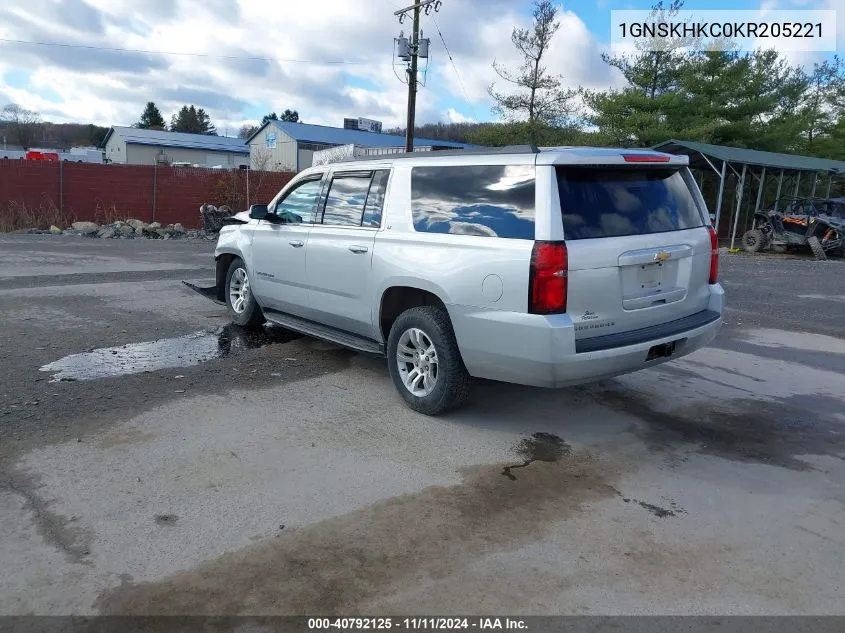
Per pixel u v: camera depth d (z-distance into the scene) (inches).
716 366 267.0
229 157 2185.0
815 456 179.2
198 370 236.5
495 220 174.7
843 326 360.2
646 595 117.5
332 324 235.1
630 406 214.2
